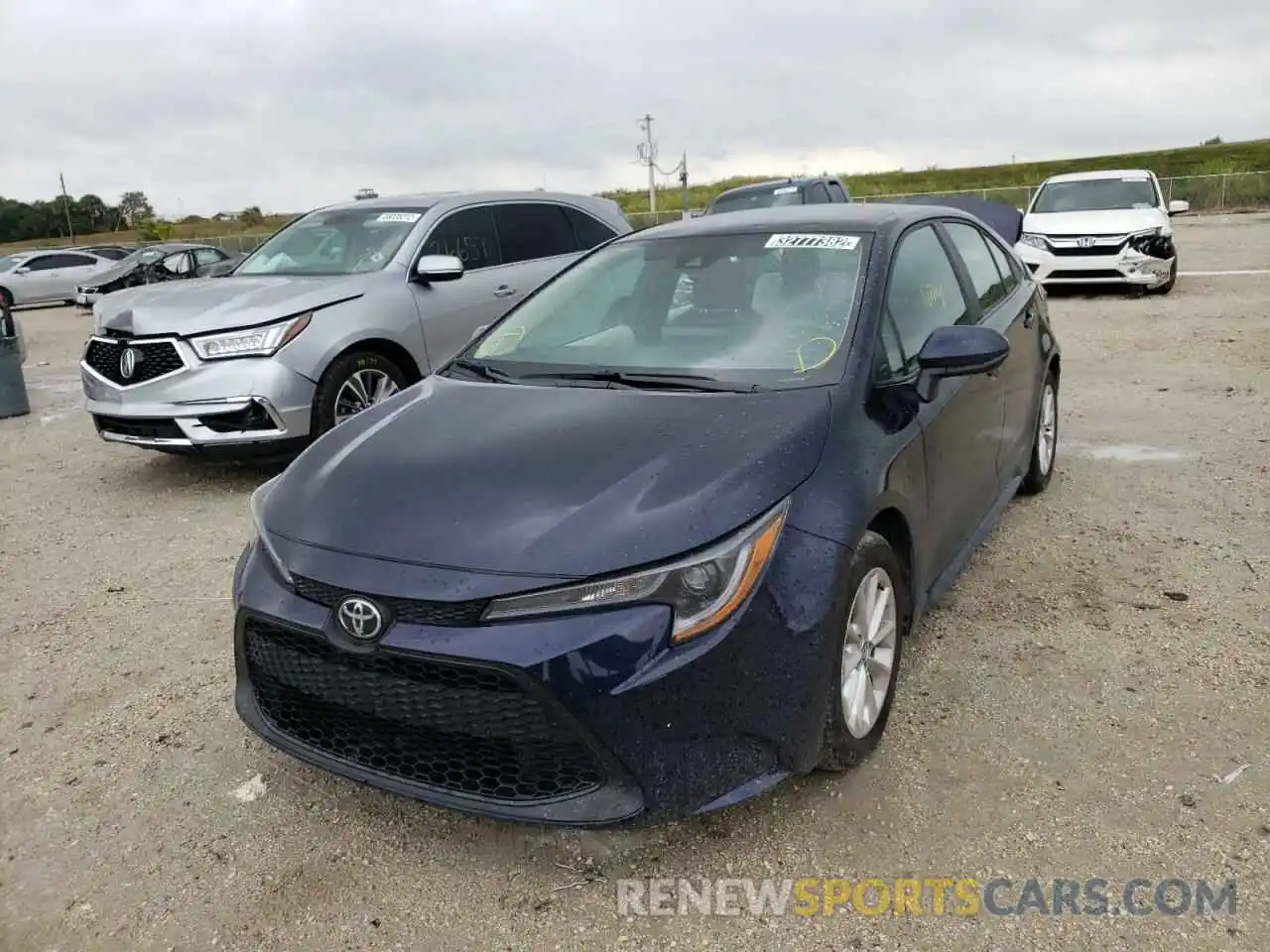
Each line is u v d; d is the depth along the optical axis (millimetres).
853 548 2754
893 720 3307
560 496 2656
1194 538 4719
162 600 4707
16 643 4305
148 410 6098
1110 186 14211
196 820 3020
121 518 6012
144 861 2848
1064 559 4547
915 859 2676
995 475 4312
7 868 2846
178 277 23688
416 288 6992
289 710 2898
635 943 2447
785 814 2873
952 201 15359
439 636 2463
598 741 2416
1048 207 14320
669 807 2479
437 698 2512
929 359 3270
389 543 2635
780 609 2576
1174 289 13648
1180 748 3086
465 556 2527
